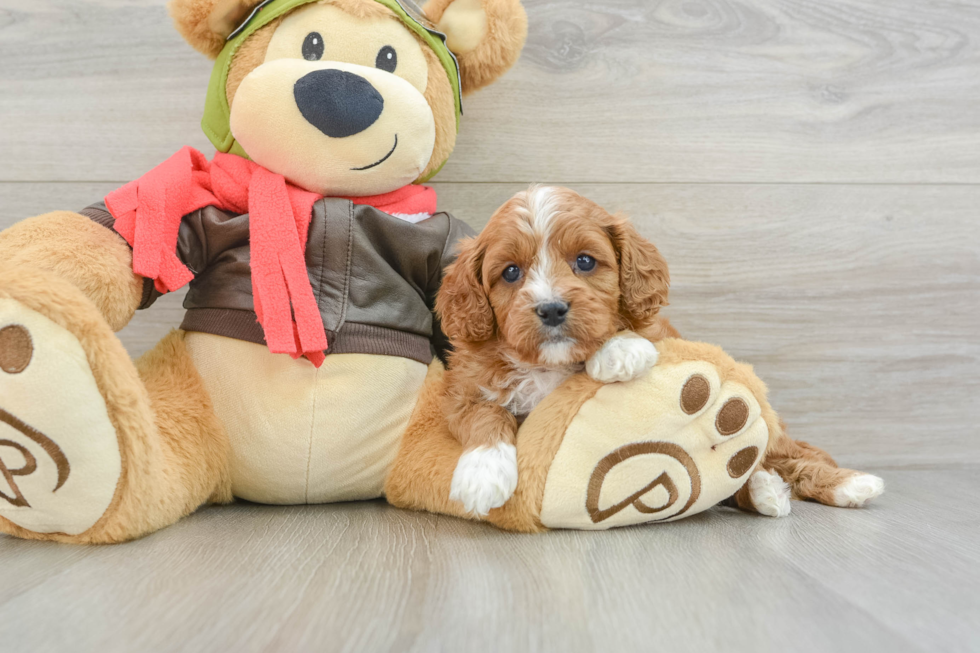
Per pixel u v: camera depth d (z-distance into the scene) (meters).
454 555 1.39
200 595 1.15
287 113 1.74
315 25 1.82
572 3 2.41
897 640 1.00
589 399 1.56
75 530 1.50
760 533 1.59
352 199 1.94
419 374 1.91
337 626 1.02
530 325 1.50
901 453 2.53
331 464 1.79
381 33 1.85
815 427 2.51
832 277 2.49
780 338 2.49
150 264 1.66
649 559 1.37
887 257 2.50
